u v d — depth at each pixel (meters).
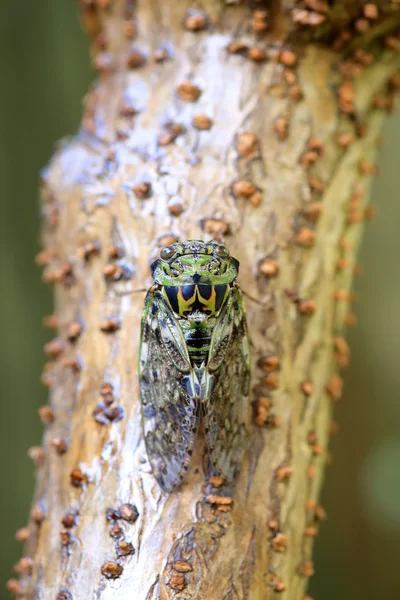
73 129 0.51
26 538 0.31
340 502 0.52
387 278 0.52
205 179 0.31
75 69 0.50
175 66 0.32
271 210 0.31
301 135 0.32
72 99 0.51
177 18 0.33
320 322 0.31
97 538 0.29
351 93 0.32
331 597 0.51
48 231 0.33
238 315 0.30
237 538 0.29
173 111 0.32
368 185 0.33
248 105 0.32
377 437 0.52
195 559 0.29
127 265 0.31
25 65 0.49
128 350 0.31
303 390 0.31
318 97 0.32
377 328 0.52
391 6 0.32
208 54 0.32
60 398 0.31
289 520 0.30
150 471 0.30
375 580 0.50
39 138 0.50
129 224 0.31
